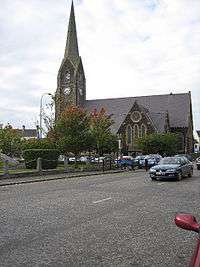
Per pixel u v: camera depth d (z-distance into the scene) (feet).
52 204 46.29
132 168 144.87
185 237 29.04
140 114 302.25
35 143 124.88
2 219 35.83
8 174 88.69
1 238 28.07
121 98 334.65
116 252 24.61
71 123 146.61
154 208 43.47
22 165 123.75
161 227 32.68
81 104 337.31
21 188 68.03
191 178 93.76
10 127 217.77
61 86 335.88
